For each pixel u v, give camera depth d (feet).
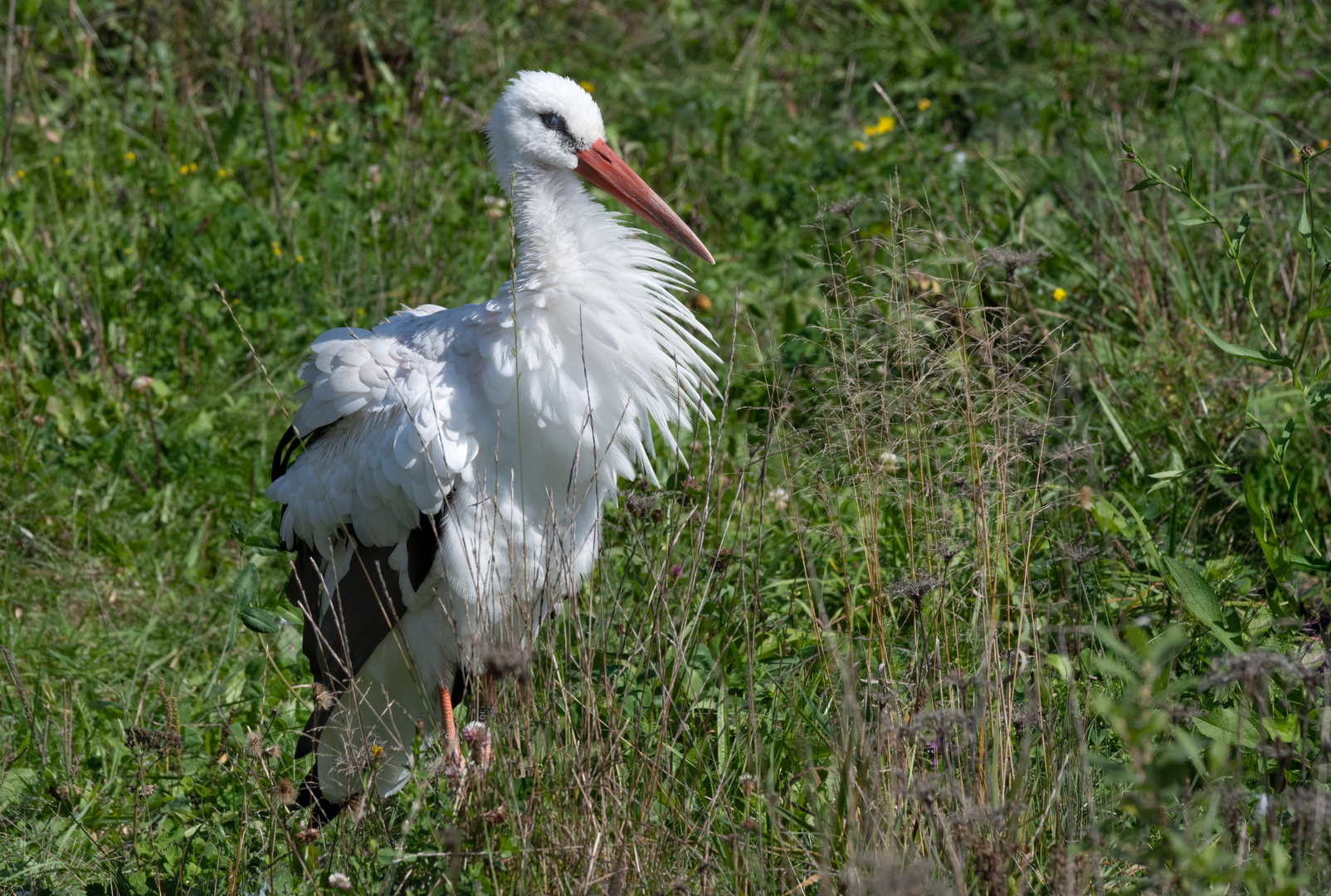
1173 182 39.93
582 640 21.40
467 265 43.19
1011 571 24.47
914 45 63.05
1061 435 29.43
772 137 53.57
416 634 25.20
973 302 26.18
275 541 28.71
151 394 37.35
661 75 60.59
